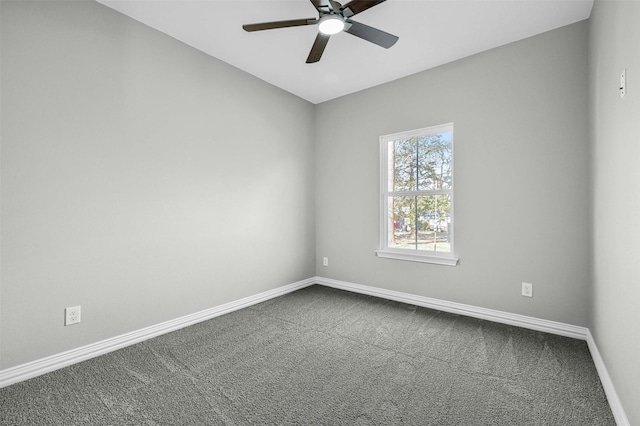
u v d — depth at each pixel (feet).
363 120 11.99
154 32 8.10
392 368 6.48
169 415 5.00
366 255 11.98
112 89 7.30
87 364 6.66
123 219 7.53
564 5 7.05
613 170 5.30
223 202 9.88
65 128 6.56
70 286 6.66
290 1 7.05
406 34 8.27
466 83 9.46
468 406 5.21
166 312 8.41
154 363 6.72
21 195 6.01
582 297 7.69
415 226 10.87
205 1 7.05
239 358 6.94
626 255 4.58
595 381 5.91
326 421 4.86
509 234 8.74
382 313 9.83
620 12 4.85
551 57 8.04
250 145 10.75
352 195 12.34
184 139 8.82
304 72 10.59
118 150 7.41
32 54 6.10
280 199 11.89
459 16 7.50
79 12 6.75
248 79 10.66
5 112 5.81
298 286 12.68
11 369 5.90
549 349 7.23
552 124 8.04
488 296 9.14
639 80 4.00
